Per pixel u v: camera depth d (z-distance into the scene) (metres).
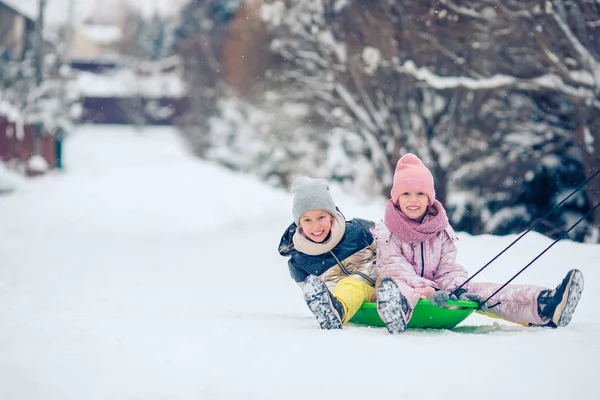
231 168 59.28
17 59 63.47
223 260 14.27
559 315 5.65
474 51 19.80
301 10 23.91
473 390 3.72
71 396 3.57
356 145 30.48
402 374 4.02
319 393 3.66
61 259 13.92
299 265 6.52
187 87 73.88
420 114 26.06
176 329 5.39
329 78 26.69
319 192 6.28
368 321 6.05
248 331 5.38
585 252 9.59
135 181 47.25
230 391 3.68
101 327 5.38
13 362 4.14
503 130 24.58
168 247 16.91
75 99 59.84
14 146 47.03
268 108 42.75
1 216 24.39
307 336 5.16
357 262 6.39
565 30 17.00
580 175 23.47
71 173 57.19
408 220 6.20
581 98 17.58
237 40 31.50
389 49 20.52
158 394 3.61
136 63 125.00
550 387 3.78
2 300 7.02
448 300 5.51
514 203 24.20
